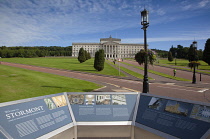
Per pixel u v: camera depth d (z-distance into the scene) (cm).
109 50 19250
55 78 2700
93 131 664
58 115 650
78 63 7275
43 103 654
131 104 734
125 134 674
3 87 1766
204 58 7012
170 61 9394
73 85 2066
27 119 569
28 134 532
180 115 601
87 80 2689
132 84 2400
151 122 635
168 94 1723
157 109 668
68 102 722
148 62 1234
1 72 3331
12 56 14875
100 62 4209
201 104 582
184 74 4128
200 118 556
